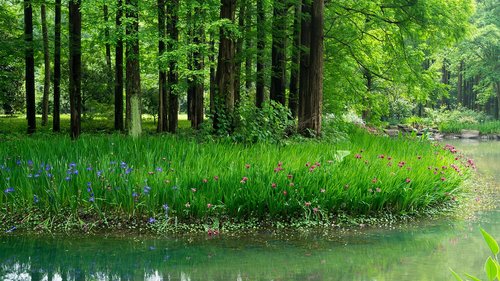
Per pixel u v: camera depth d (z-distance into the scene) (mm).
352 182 8055
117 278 5148
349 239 6855
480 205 9430
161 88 20016
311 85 14109
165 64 13641
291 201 7633
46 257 5895
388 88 27422
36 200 7332
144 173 7816
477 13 43906
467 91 54656
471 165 11734
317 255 6090
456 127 35781
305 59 15875
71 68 15586
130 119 13031
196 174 7617
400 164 8922
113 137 10695
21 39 17953
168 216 7434
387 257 6008
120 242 6566
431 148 12508
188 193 7531
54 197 7387
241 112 12578
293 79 17578
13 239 6664
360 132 18594
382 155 9297
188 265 5605
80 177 7543
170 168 7957
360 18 17469
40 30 25891
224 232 7117
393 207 8375
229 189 7613
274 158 8477
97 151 9062
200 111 22500
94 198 7367
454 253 6184
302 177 7871
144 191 7289
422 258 5977
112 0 11945
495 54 43188
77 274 5262
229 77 12820
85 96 23172
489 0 43562
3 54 18141
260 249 6301
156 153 8922
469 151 22219
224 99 12766
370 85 25375
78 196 7441
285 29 16031
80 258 5855
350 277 5156
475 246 6547
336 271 5422
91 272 5336
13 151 8984
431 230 7445
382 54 18891
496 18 41938
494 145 26469
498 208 9164
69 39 16031
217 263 5715
